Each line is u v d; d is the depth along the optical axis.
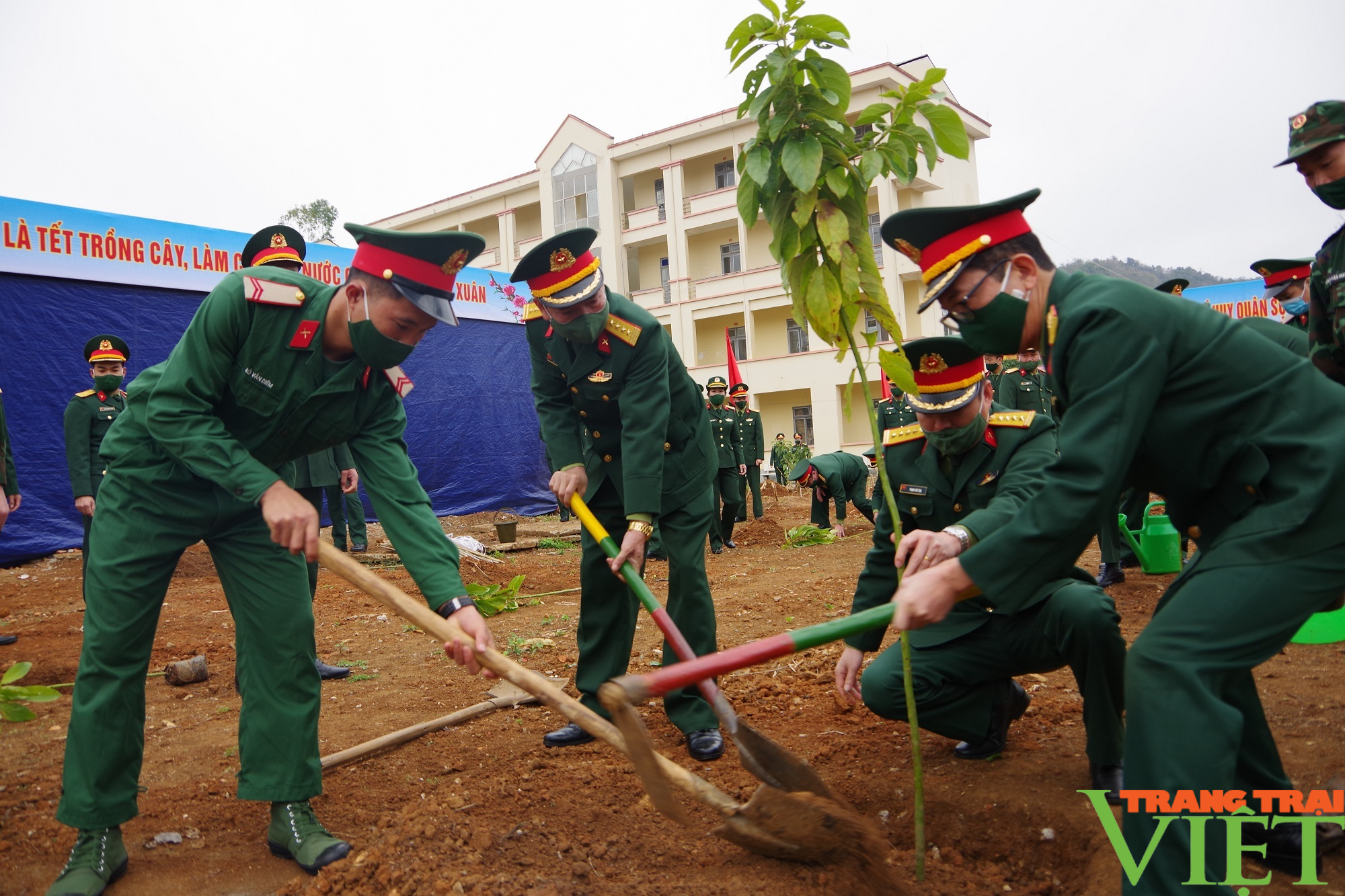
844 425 29.77
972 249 2.16
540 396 3.95
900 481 3.42
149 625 2.70
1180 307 2.05
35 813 3.14
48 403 10.14
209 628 6.50
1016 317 2.18
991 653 3.12
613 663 3.93
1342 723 3.35
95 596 2.63
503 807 3.04
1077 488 1.92
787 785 2.64
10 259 9.79
